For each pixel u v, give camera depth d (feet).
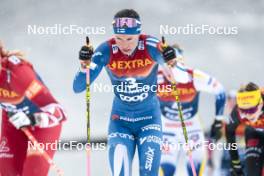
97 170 102.01
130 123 61.93
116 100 62.59
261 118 69.51
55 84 177.99
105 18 184.55
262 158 70.23
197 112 83.82
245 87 70.23
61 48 181.78
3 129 57.00
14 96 54.29
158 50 60.59
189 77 82.84
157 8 187.52
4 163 56.08
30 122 54.03
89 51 60.34
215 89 83.10
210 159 103.91
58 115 55.26
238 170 73.31
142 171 58.90
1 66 52.80
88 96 61.26
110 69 61.46
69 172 99.04
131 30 58.75
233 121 72.08
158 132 61.36
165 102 83.51
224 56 185.26
